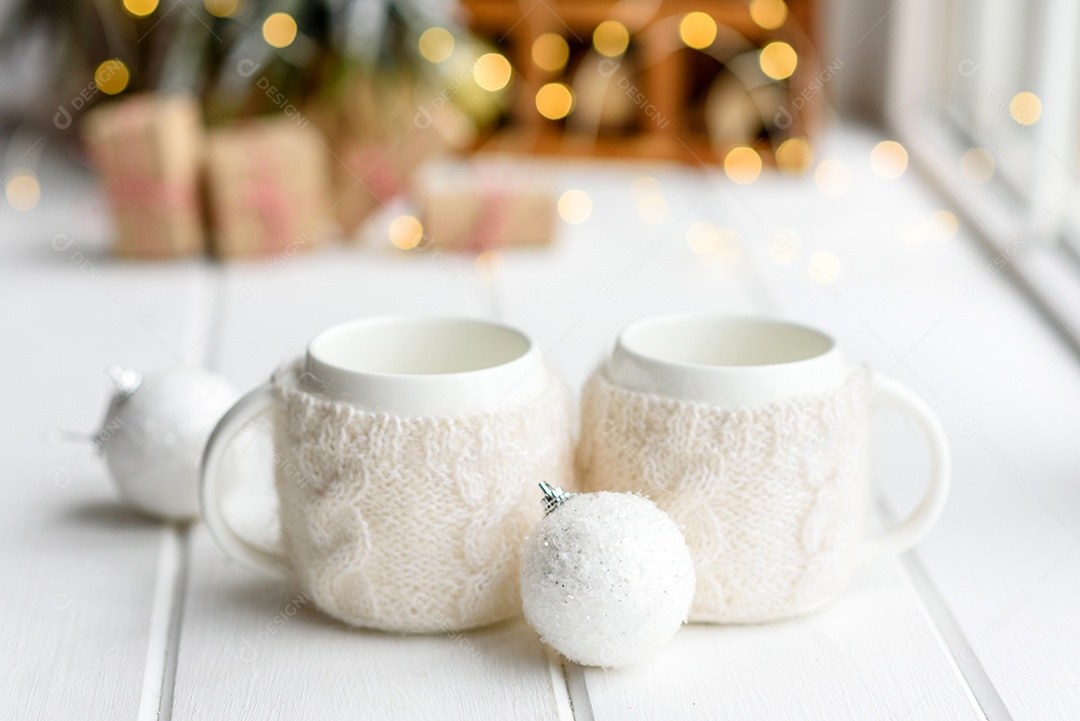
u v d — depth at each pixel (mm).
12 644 808
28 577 856
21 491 941
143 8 1771
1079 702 768
